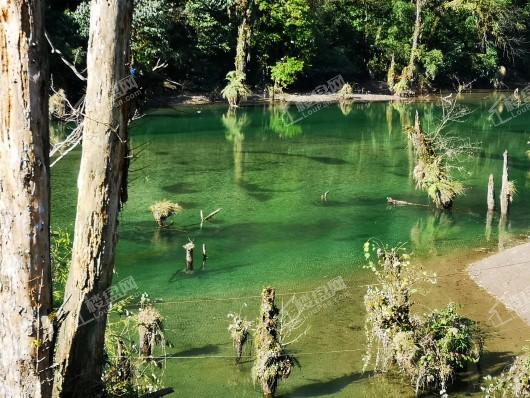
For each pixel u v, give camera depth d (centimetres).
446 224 2114
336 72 5875
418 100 5544
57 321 540
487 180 2750
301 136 3762
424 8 5988
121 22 668
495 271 1669
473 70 6362
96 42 671
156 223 2028
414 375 1102
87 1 4069
